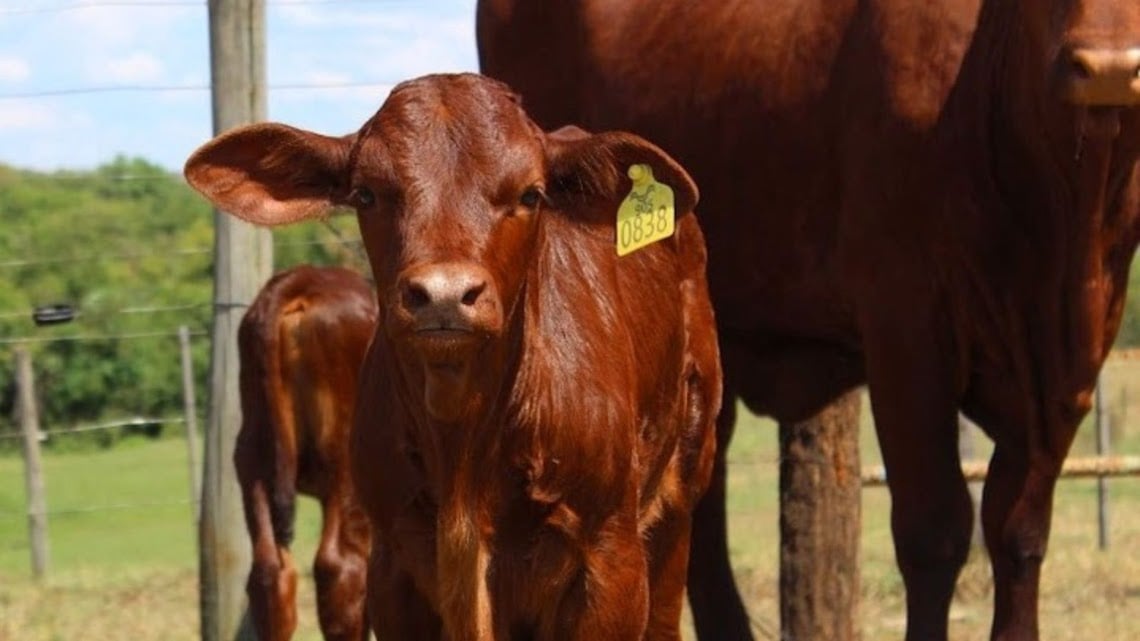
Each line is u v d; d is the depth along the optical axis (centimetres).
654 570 773
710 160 923
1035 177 787
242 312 1082
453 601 614
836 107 864
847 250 852
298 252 2717
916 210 815
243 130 599
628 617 652
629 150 617
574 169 620
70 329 3306
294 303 1060
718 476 966
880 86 830
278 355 1048
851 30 864
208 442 1082
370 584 659
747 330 947
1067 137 754
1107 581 1409
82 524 2412
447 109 580
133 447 3481
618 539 650
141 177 1332
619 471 646
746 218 911
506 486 623
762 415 978
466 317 529
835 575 1064
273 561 1032
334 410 1059
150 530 2302
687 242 793
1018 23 781
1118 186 770
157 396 3331
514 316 602
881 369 834
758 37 907
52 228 3822
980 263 801
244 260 1082
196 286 3475
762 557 1570
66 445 3400
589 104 999
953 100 805
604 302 667
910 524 818
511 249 576
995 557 838
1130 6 711
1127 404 2820
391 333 547
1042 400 801
